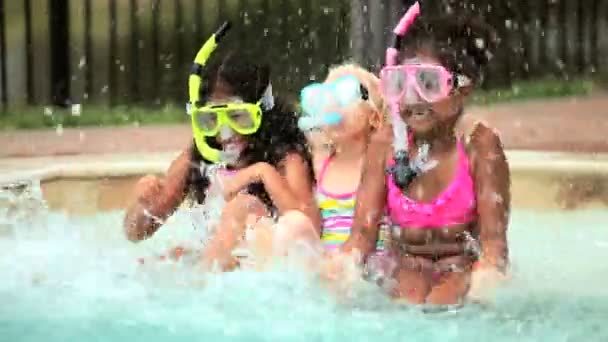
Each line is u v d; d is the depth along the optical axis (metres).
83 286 5.03
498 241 5.29
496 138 5.44
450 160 5.39
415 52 5.29
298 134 6.38
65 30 17.70
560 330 4.27
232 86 6.10
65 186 8.34
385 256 5.54
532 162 8.13
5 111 16.73
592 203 7.94
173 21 19.67
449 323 4.41
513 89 17.55
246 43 18.44
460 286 5.05
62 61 17.70
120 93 18.69
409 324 4.38
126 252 6.02
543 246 6.49
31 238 6.48
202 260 5.52
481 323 4.41
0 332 4.20
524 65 19.08
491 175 5.35
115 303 4.69
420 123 5.22
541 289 5.13
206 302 4.71
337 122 6.15
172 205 6.55
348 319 4.46
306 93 6.21
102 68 19.53
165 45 19.28
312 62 17.89
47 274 5.34
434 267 5.38
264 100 6.24
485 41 5.48
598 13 19.88
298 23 18.52
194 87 6.06
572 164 8.02
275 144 6.27
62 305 4.66
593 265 5.82
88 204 8.37
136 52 18.73
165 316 4.47
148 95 18.64
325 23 18.38
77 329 4.24
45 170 8.27
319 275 5.16
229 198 6.12
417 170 5.30
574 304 4.79
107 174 8.45
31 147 11.84
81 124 15.25
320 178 6.33
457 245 5.45
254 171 6.06
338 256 5.43
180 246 6.13
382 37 12.30
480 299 4.89
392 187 5.51
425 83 5.11
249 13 18.83
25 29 18.28
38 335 4.16
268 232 5.54
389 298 4.89
